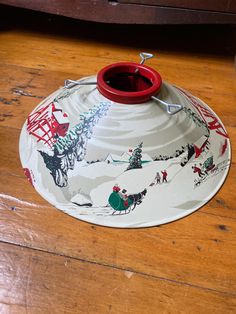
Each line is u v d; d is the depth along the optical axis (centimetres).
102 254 61
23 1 106
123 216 65
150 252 61
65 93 79
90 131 69
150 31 122
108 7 101
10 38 116
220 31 124
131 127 68
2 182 70
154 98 69
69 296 56
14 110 87
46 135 74
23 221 65
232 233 65
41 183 70
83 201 66
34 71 102
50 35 118
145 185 66
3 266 59
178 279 58
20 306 55
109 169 67
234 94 97
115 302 55
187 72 105
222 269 60
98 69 105
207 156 73
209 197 69
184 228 65
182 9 98
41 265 59
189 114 76
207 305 56
